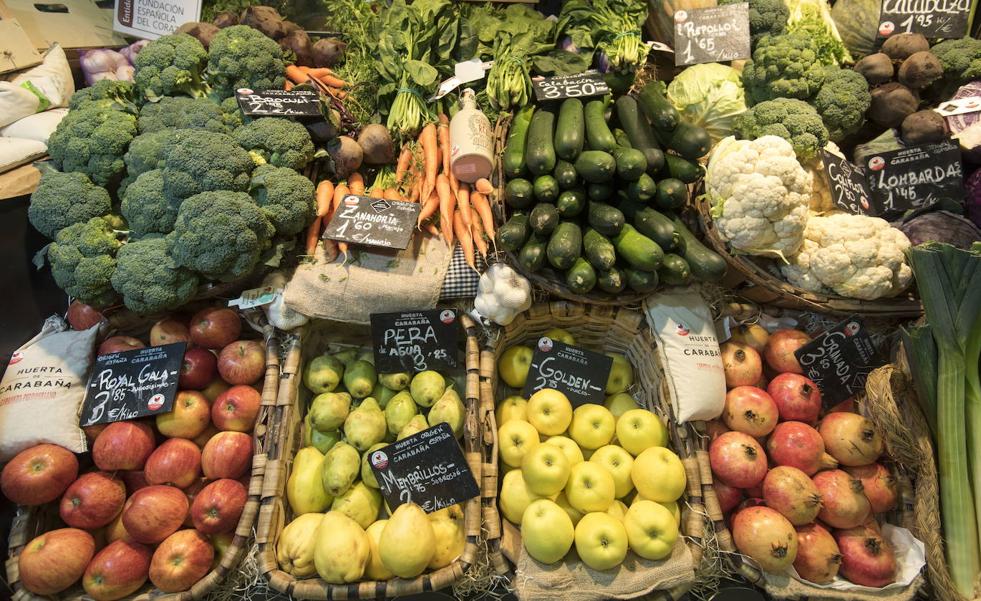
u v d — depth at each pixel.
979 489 1.93
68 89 2.75
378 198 2.34
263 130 2.26
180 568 1.79
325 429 2.12
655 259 2.00
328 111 2.48
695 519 1.92
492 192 2.31
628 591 1.79
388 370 2.22
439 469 1.90
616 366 2.38
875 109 2.60
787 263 2.11
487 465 1.96
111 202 2.30
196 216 1.98
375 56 2.84
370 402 2.17
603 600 1.79
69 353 2.17
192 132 2.13
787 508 1.89
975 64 2.60
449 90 2.75
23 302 2.33
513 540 1.90
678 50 2.73
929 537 1.90
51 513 1.99
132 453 1.98
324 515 1.92
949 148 2.44
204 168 2.05
